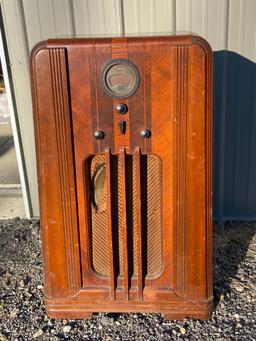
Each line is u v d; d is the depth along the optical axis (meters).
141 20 1.51
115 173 1.13
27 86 1.60
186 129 1.08
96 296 1.20
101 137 1.09
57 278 1.20
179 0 1.48
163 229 1.15
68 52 1.05
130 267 1.19
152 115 1.07
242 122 1.59
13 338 1.19
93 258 1.20
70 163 1.12
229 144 1.62
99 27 1.53
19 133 1.65
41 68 1.06
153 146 1.09
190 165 1.10
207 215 1.13
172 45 1.03
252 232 1.61
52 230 1.17
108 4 1.50
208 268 1.17
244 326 1.19
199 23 1.50
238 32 1.50
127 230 1.16
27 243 1.61
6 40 1.55
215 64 1.53
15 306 1.30
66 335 1.19
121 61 1.04
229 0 1.47
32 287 1.38
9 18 1.53
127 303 1.20
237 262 1.44
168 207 1.14
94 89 1.06
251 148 1.62
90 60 1.05
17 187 2.05
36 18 1.53
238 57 1.52
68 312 1.22
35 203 1.76
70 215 1.15
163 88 1.05
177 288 1.18
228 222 1.67
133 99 1.06
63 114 1.08
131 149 1.10
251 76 1.54
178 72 1.04
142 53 1.03
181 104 1.06
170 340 1.16
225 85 1.55
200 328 1.19
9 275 1.43
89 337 1.18
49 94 1.07
